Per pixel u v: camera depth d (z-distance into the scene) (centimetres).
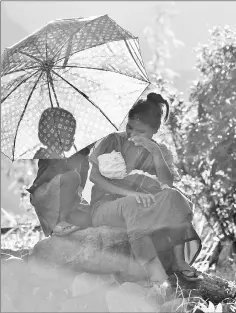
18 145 646
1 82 648
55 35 642
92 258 593
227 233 805
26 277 589
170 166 639
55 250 600
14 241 889
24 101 651
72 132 641
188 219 589
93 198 621
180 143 815
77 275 593
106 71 653
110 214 597
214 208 809
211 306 549
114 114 645
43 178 629
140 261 575
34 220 947
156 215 580
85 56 653
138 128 623
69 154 632
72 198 618
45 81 652
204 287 593
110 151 620
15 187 1017
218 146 781
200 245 600
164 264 600
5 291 572
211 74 819
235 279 680
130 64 652
